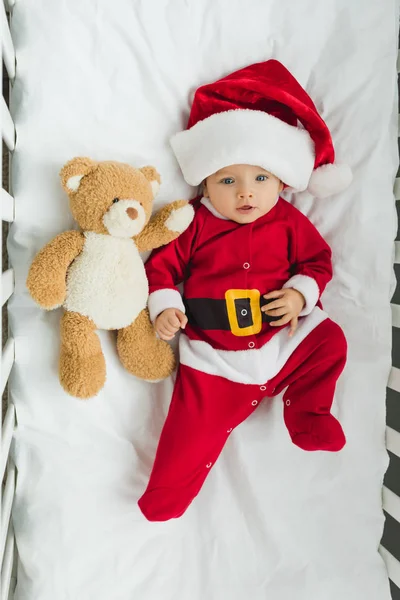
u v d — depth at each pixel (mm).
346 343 1001
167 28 997
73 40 952
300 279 1005
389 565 1089
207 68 1027
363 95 1065
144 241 958
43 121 944
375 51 1065
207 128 956
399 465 1175
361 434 1095
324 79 1064
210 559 1044
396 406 1186
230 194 965
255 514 1059
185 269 1056
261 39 1044
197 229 1026
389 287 1089
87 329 915
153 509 943
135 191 878
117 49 976
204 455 977
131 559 1023
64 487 993
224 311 994
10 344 931
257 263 1021
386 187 1077
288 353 996
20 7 918
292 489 1077
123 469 1023
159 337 1007
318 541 1079
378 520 1102
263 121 946
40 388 975
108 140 985
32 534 978
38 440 986
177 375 1026
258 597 1044
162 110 1014
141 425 1038
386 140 1074
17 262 949
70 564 991
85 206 870
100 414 1011
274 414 1079
